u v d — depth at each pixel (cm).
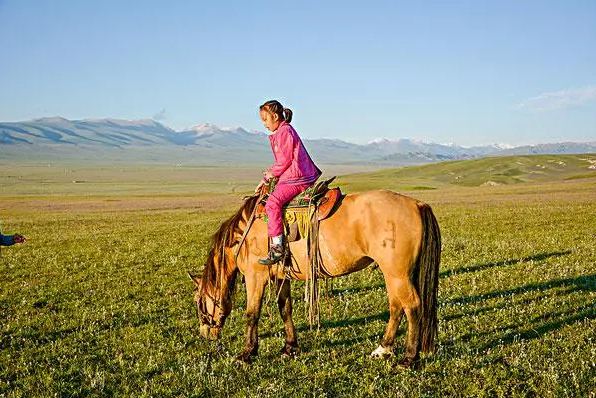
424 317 653
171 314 1007
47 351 798
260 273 739
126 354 780
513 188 6500
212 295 801
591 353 666
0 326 934
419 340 662
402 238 646
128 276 1384
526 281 1123
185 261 1606
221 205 5469
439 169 16075
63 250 1930
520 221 2386
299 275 723
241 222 766
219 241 792
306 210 695
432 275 656
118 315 1005
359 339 808
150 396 625
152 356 757
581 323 791
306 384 642
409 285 650
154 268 1504
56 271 1472
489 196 4912
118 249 1895
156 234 2409
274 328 881
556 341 721
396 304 670
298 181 707
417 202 676
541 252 1495
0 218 4003
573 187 5859
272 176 724
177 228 2680
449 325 826
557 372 612
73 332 898
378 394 605
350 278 1238
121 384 667
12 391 651
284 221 707
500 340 745
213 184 19775
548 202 3581
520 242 1738
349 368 690
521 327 802
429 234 654
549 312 875
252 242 734
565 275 1151
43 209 5391
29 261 1647
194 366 705
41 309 1059
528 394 588
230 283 808
